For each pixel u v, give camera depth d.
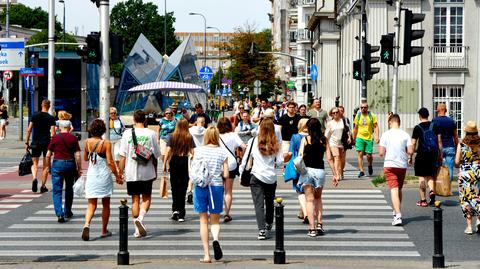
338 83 98.00
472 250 16.69
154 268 14.38
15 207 23.19
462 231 19.05
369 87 51.75
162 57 82.50
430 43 51.38
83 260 15.69
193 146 20.42
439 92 51.72
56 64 53.94
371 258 15.88
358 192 26.28
